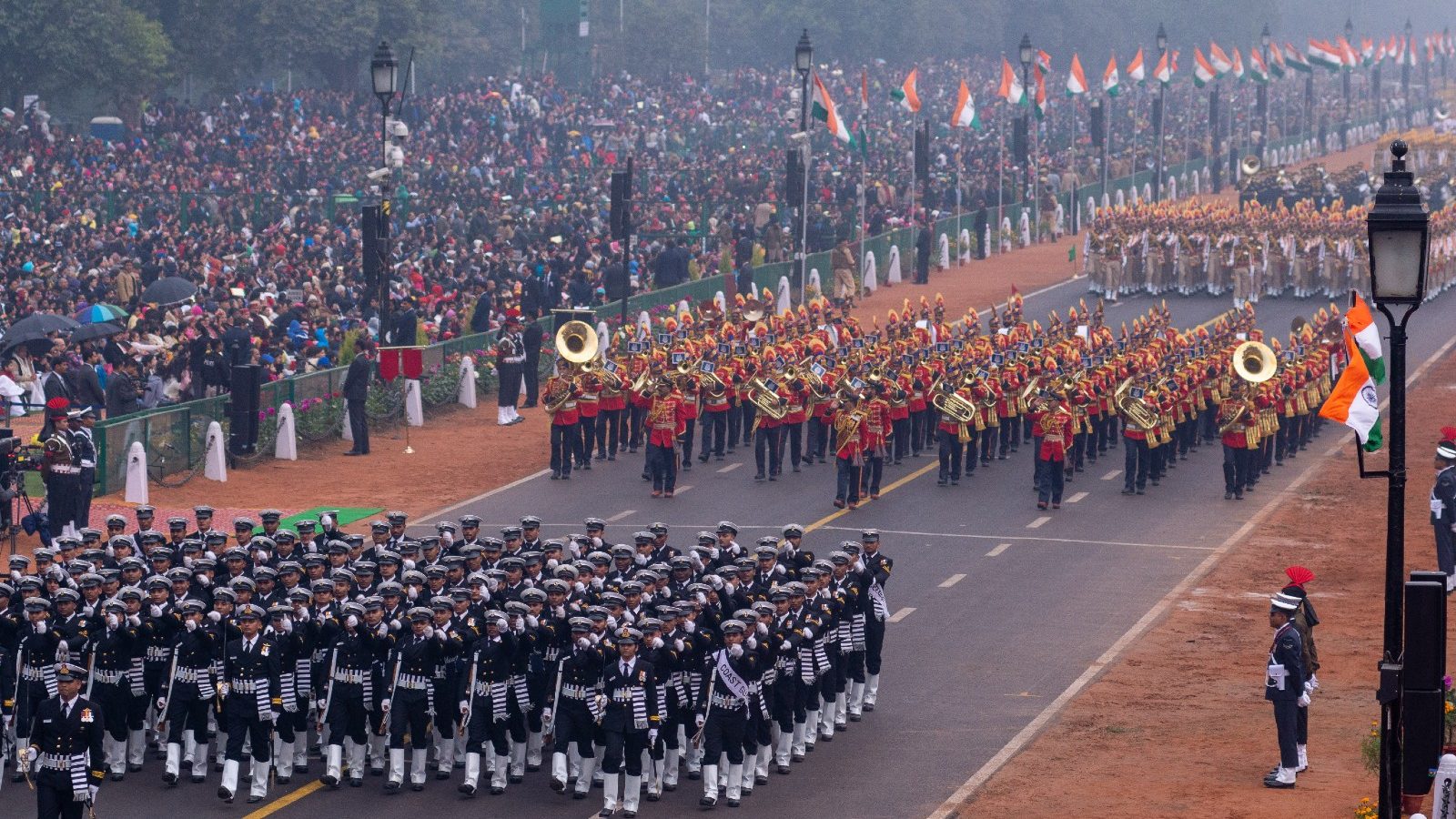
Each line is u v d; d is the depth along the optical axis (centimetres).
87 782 2155
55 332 4628
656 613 2480
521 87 10606
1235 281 6694
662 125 10631
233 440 4309
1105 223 7175
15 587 2509
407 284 5531
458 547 2720
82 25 9075
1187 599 3334
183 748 2495
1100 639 3084
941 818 2280
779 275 6700
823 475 4359
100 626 2470
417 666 2398
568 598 2517
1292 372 4609
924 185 7344
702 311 5294
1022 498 4166
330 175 7969
